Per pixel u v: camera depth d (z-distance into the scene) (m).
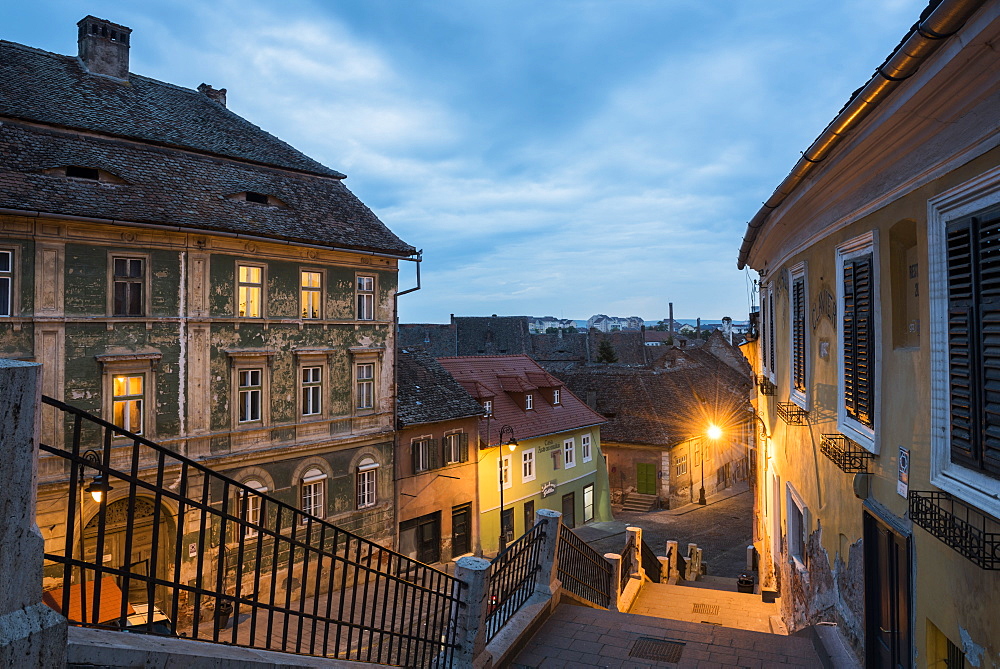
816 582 8.57
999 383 3.85
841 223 7.03
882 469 5.88
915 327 5.46
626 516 32.81
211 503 16.22
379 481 20.59
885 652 5.90
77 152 15.55
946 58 3.68
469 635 5.72
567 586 8.92
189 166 17.77
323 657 3.93
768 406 13.89
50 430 13.88
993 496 3.82
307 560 3.89
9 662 2.13
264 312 17.69
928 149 4.70
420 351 27.27
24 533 2.26
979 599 4.01
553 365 66.81
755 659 6.72
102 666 2.48
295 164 20.73
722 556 25.30
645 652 6.79
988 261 3.97
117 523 14.77
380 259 20.86
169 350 15.79
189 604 15.36
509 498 26.61
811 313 8.79
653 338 113.00
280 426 17.92
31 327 13.77
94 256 14.67
